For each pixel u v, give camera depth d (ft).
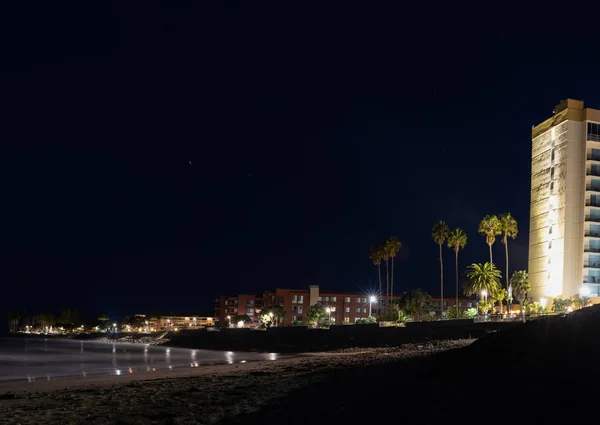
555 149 436.35
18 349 411.75
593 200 416.87
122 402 77.56
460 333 257.96
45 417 65.21
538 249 443.32
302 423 52.95
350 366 117.29
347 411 56.39
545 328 70.59
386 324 315.58
